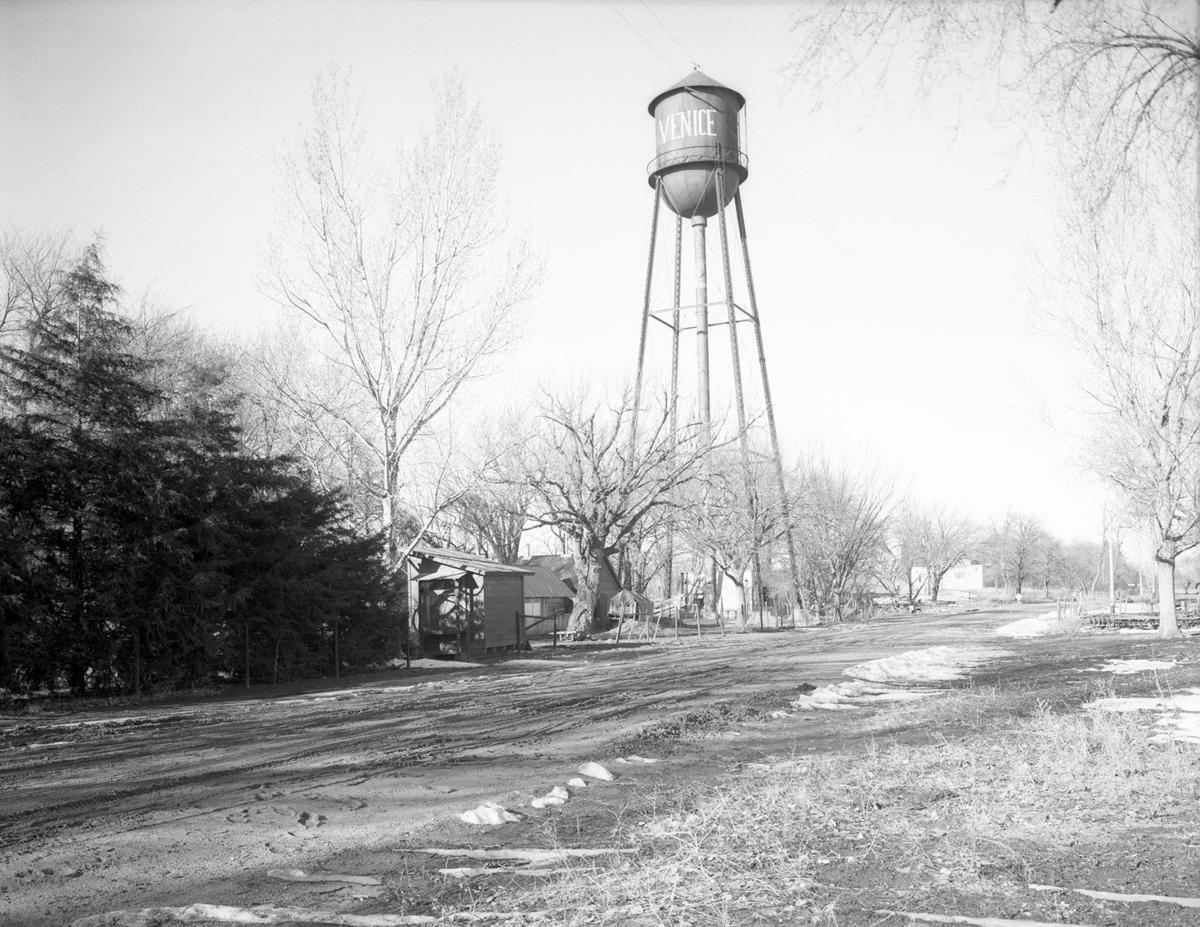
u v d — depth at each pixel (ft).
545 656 98.27
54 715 51.47
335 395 103.60
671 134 152.87
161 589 62.03
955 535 319.88
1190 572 196.03
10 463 57.36
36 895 19.90
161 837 24.43
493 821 25.22
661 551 203.51
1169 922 16.30
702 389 156.56
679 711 48.62
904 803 25.44
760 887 18.56
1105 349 103.50
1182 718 39.37
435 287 94.63
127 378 64.44
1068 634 117.80
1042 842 21.44
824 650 99.09
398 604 86.07
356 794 29.40
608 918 17.17
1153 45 21.50
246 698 59.88
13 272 94.53
